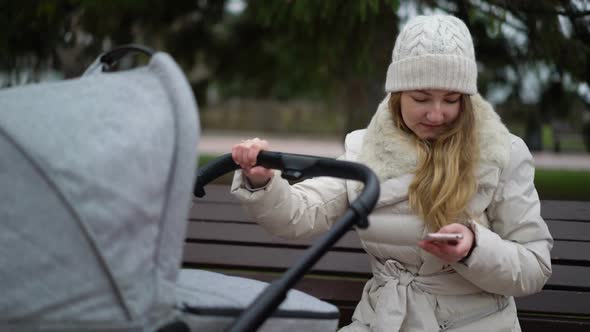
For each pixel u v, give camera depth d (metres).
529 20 3.98
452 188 2.07
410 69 2.10
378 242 2.24
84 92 1.54
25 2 4.88
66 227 1.43
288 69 8.62
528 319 2.58
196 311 1.62
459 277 2.17
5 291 1.42
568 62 4.15
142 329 1.47
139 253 1.48
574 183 5.37
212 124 20.19
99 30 5.55
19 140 1.43
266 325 1.70
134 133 1.49
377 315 2.17
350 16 4.11
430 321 2.13
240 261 2.87
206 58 8.08
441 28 2.10
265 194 2.11
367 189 1.67
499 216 2.16
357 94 5.32
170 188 1.54
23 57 5.38
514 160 2.17
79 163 1.43
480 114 2.21
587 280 2.66
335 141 16.59
